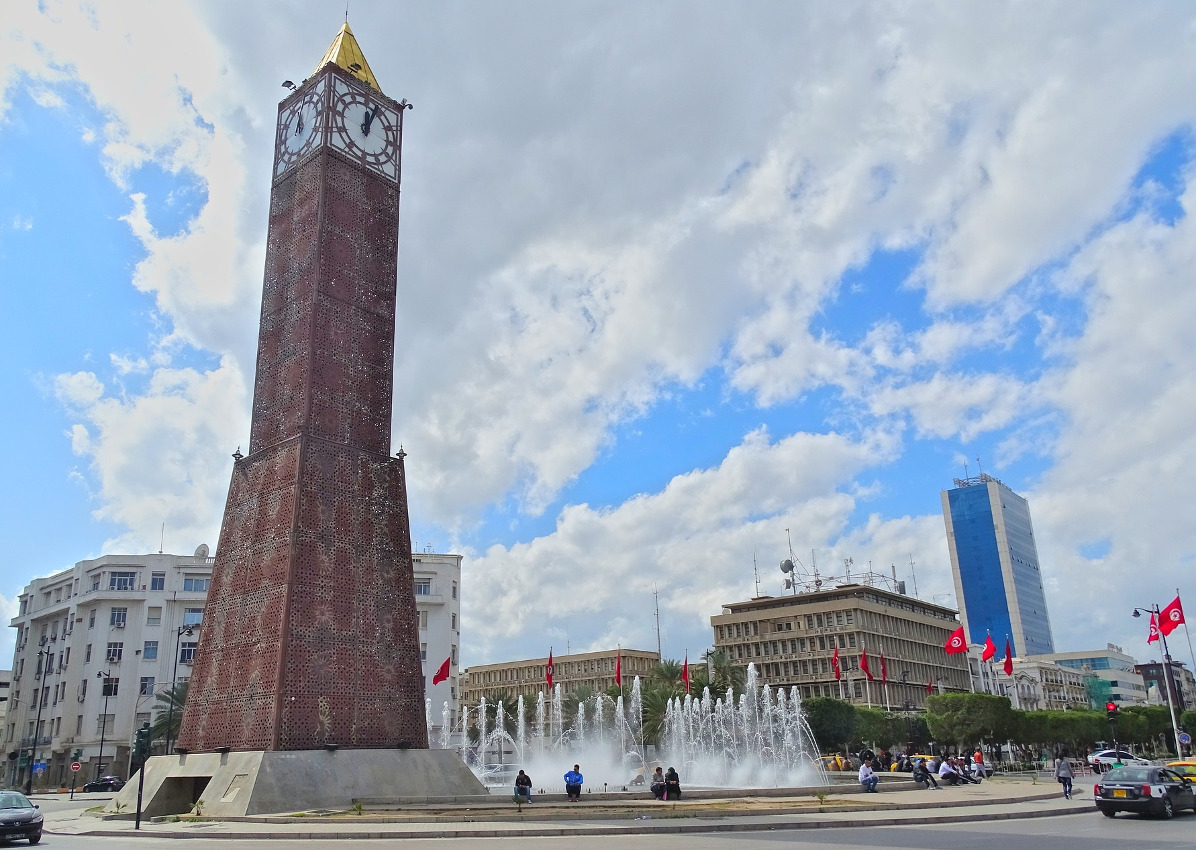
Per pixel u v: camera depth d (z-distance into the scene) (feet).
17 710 350.02
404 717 139.03
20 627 365.40
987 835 82.58
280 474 141.49
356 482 145.48
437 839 85.15
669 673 324.19
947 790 150.20
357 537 142.31
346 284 154.30
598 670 519.19
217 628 141.38
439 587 353.10
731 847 71.67
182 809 129.70
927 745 352.90
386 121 170.30
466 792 134.92
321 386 145.48
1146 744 441.68
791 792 130.21
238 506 147.74
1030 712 342.03
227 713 132.05
